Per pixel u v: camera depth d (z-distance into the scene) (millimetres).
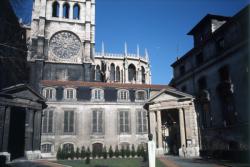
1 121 39031
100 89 55312
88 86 55094
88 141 52406
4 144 38750
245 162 29516
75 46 72875
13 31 21641
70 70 70250
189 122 47594
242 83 36312
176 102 49281
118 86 56844
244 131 35406
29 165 30453
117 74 89250
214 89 43969
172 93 50000
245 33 35500
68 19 74250
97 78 86312
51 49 70562
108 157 49438
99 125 53656
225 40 41156
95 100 54344
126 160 38531
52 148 50656
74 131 52312
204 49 47844
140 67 90062
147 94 57406
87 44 72938
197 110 48312
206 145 44844
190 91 52812
